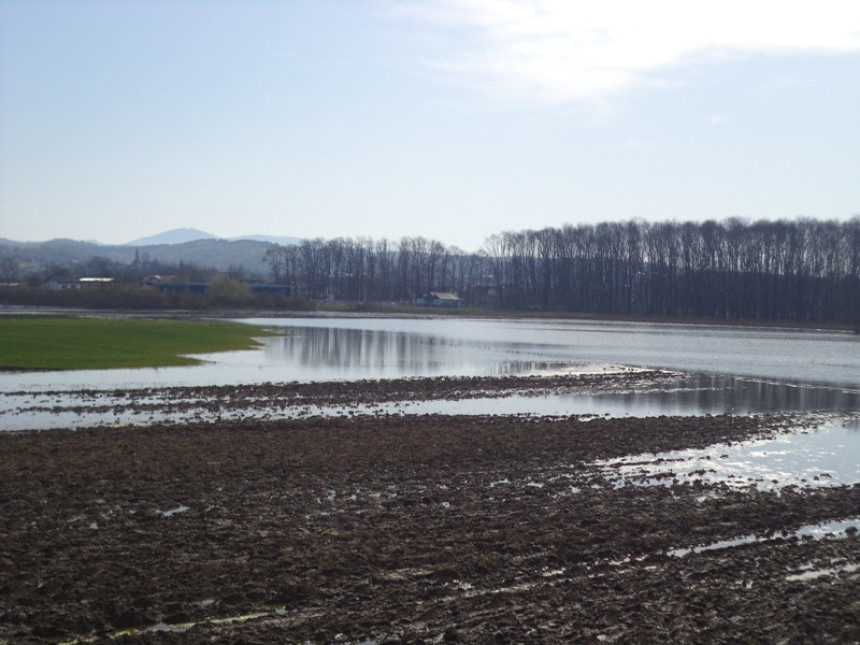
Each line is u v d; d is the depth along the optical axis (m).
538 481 26.22
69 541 19.06
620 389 54.06
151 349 70.06
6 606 15.36
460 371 63.62
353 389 50.12
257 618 15.16
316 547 19.02
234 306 178.12
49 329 82.06
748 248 181.62
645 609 15.76
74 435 32.09
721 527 21.31
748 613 15.64
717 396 51.38
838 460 31.02
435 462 28.52
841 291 171.75
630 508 22.97
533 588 16.80
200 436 32.34
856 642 14.55
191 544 19.06
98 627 14.66
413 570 17.69
